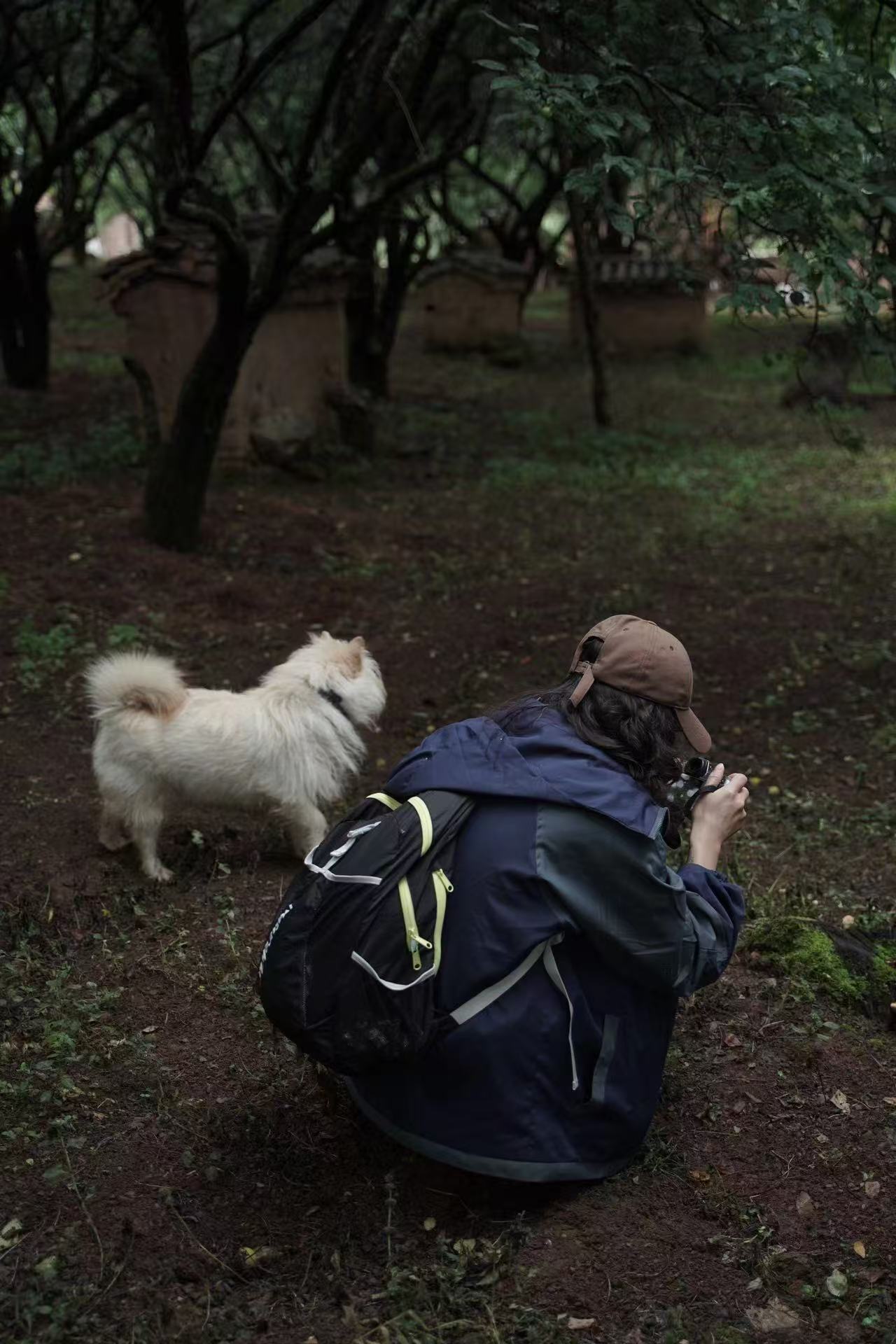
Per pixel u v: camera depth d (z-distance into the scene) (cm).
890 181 529
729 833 310
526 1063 275
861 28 661
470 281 2358
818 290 514
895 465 1394
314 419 1315
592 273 1600
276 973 280
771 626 838
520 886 267
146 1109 338
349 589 889
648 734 278
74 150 1345
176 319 1135
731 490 1287
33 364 1630
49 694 673
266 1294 274
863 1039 376
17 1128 323
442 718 675
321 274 1245
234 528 988
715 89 540
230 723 452
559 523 1123
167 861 491
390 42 794
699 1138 330
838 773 601
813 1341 263
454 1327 262
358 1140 328
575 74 559
